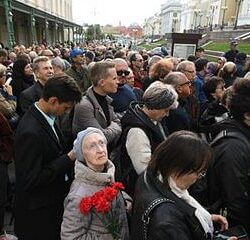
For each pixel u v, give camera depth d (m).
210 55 25.80
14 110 4.01
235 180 1.92
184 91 3.59
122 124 2.58
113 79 3.03
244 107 2.06
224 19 65.94
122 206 2.00
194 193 2.14
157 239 1.30
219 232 1.79
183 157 1.40
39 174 2.12
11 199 3.50
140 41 72.31
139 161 2.35
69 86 2.18
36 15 26.95
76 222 1.93
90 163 2.01
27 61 5.23
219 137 2.10
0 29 28.27
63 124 2.96
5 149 3.01
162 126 2.88
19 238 2.36
